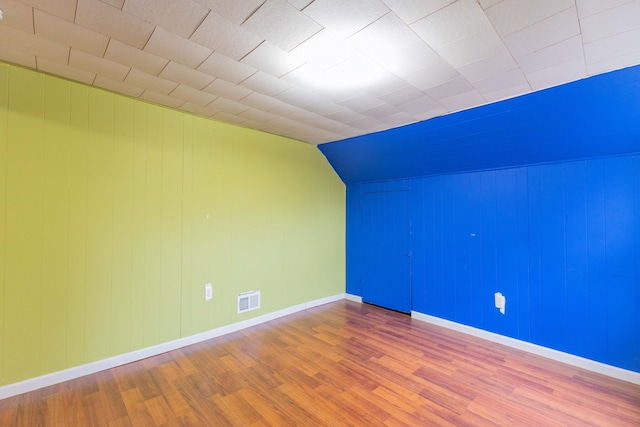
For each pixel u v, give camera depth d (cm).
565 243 286
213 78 228
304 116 309
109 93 261
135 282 277
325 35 169
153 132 287
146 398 220
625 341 253
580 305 276
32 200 227
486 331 335
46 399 216
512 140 288
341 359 282
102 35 174
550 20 152
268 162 382
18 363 221
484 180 341
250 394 226
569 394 229
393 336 339
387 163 405
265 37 172
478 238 345
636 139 239
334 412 207
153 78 231
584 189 276
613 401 220
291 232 413
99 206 257
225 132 339
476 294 345
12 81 218
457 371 262
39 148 230
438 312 379
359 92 246
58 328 238
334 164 466
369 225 464
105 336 260
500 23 155
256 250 371
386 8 145
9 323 218
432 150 346
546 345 294
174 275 301
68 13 154
